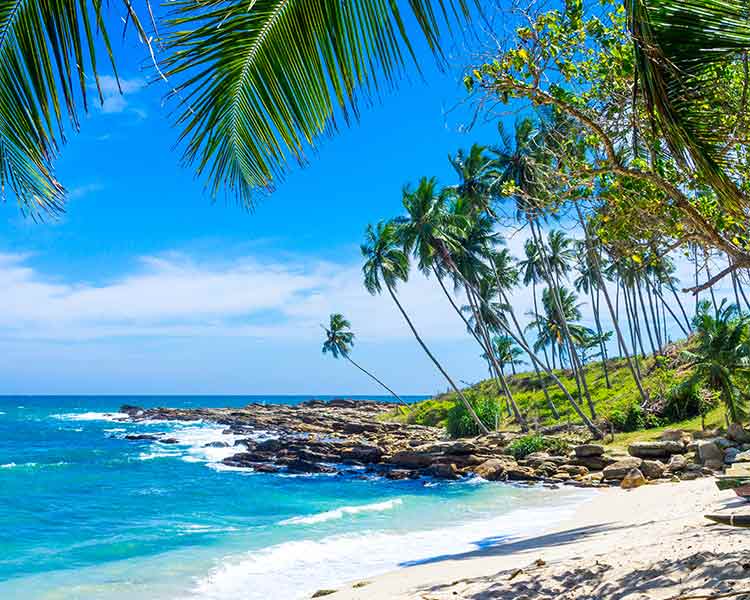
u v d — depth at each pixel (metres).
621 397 43.75
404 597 8.51
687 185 5.73
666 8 2.99
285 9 2.66
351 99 2.75
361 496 25.81
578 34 5.53
